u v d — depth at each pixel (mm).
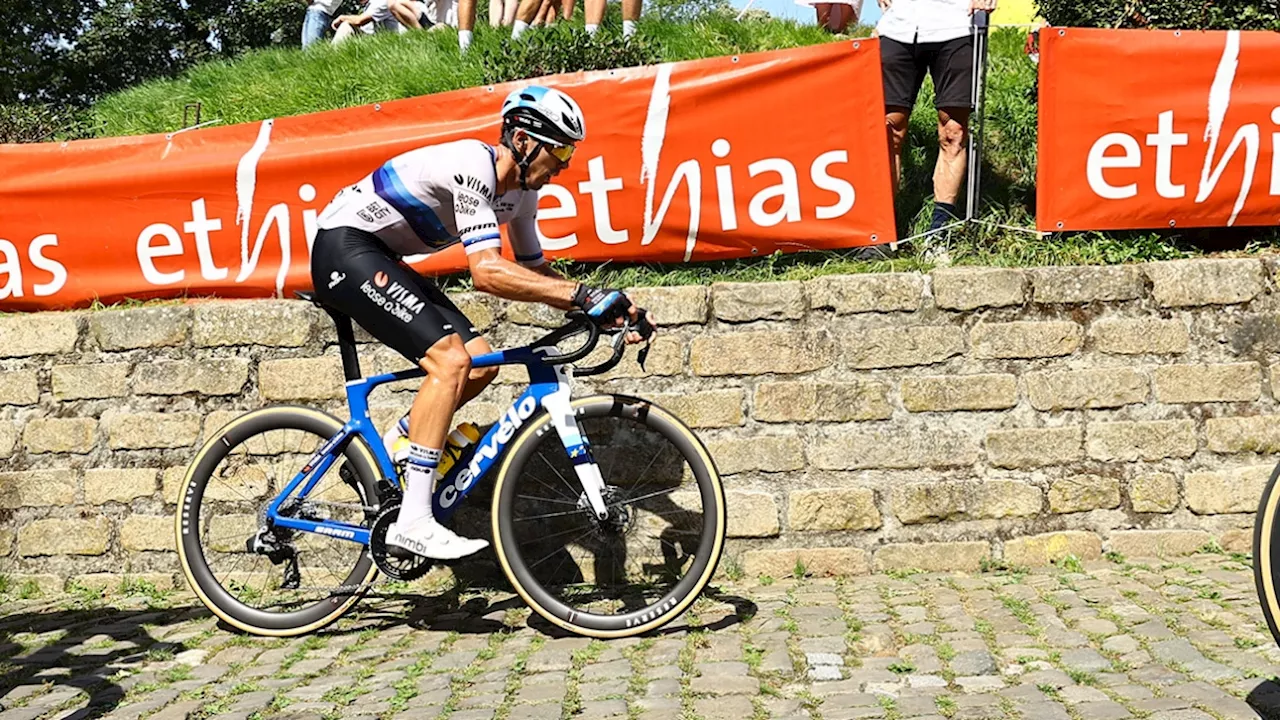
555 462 4484
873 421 4453
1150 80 4703
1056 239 4832
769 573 4453
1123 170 4734
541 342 3797
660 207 4816
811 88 4734
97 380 4746
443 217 3768
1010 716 2891
